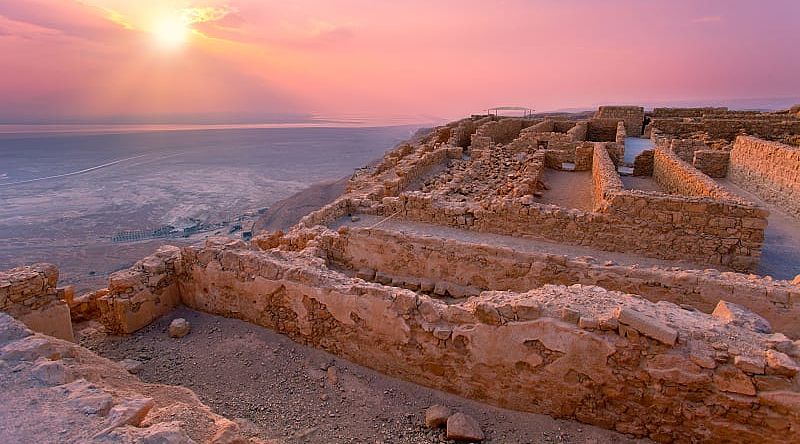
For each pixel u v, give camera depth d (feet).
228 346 24.98
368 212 48.39
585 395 18.74
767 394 15.71
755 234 34.63
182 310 29.45
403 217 46.62
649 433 17.90
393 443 17.99
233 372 22.66
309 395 20.99
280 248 40.50
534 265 31.60
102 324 27.37
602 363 18.17
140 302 27.04
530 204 41.11
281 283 25.46
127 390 15.34
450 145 93.04
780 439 15.70
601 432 18.54
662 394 17.34
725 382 16.33
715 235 35.81
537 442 18.21
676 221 36.60
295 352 24.52
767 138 85.10
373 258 37.58
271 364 23.38
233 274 27.30
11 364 14.14
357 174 83.97
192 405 14.21
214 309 28.66
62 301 24.41
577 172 74.43
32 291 22.86
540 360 19.22
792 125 87.40
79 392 12.94
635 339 17.57
